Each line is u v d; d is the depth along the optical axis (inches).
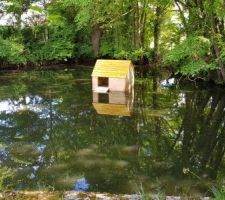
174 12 968.9
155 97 643.5
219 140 442.9
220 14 489.4
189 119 520.4
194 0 532.1
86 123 508.1
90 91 689.6
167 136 456.4
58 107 585.6
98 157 387.5
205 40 538.6
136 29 1031.6
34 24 1058.1
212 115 538.3
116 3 803.4
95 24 1000.2
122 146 422.3
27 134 469.4
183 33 716.0
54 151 406.3
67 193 261.0
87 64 1072.2
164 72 908.6
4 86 751.7
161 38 1018.1
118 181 327.6
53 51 1036.5
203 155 396.5
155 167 362.0
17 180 327.6
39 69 981.8
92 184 321.1
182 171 351.9
